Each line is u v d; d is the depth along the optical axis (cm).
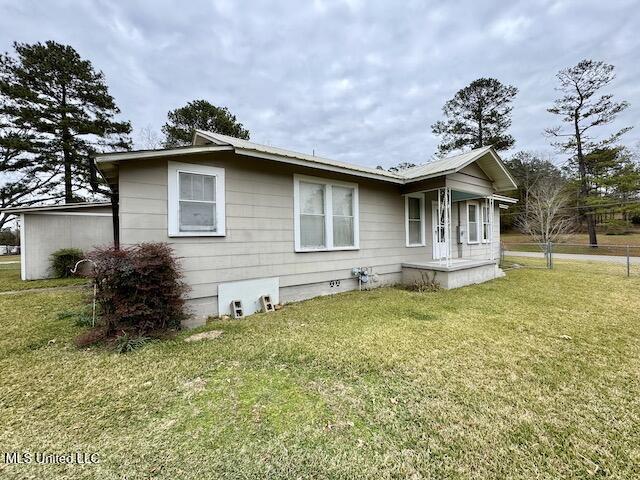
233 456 185
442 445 193
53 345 370
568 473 170
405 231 830
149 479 168
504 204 1379
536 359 318
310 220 632
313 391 261
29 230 947
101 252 390
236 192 523
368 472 173
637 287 725
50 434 206
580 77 1984
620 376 279
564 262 1359
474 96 2241
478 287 744
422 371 293
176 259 434
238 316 508
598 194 2139
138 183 434
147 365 312
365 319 474
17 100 1547
